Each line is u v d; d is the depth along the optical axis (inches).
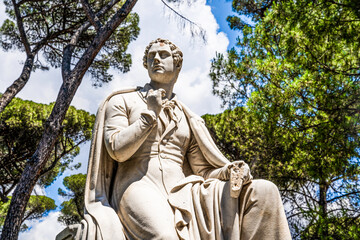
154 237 89.1
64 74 291.0
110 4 341.1
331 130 277.7
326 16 267.3
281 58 330.0
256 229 91.6
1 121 367.9
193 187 101.2
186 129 114.3
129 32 422.0
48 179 443.2
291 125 296.8
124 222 95.3
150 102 103.4
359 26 264.2
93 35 388.8
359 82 281.7
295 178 304.3
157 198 96.7
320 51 281.9
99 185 102.7
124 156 100.6
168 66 120.0
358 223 275.3
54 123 247.1
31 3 385.1
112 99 111.6
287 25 297.6
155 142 108.0
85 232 93.0
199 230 94.5
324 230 267.6
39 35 414.3
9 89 308.2
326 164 282.0
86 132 393.4
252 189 94.2
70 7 389.1
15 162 375.2
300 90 287.0
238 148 343.0
